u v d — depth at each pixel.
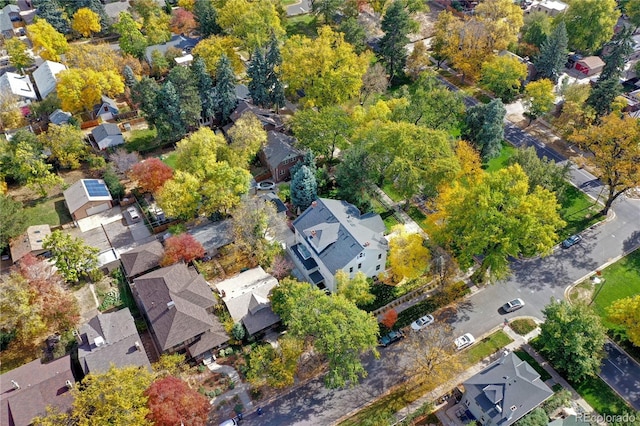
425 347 63.16
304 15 155.75
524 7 148.75
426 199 89.06
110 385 51.16
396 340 66.62
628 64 126.00
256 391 61.00
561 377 62.34
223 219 82.88
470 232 68.06
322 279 72.94
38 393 55.66
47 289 64.75
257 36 116.44
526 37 126.50
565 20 127.94
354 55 104.31
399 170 77.81
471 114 91.62
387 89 119.62
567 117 98.44
